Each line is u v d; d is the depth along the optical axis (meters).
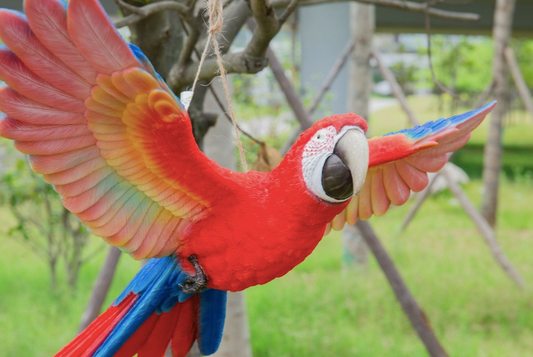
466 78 19.94
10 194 6.07
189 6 2.16
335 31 10.64
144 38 2.61
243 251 1.51
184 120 1.31
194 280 1.58
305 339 5.20
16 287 6.55
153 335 1.75
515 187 13.97
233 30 2.56
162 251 1.55
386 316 5.79
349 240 7.27
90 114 1.30
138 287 1.62
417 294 6.38
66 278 6.89
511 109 27.78
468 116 1.86
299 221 1.47
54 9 1.13
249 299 6.06
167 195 1.46
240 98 8.80
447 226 10.05
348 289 6.51
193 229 1.53
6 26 1.13
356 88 6.88
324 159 1.39
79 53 1.19
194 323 1.80
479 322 5.88
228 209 1.50
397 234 8.96
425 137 1.82
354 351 4.99
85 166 1.37
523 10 13.57
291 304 6.05
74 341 1.62
